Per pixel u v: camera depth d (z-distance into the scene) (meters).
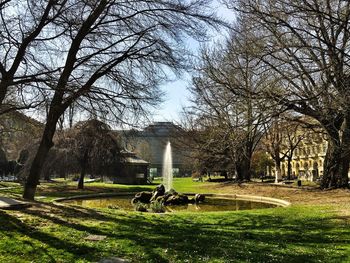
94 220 11.70
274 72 22.17
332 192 22.92
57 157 37.12
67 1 13.88
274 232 11.03
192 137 44.31
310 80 19.72
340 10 19.12
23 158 50.88
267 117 18.34
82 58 15.31
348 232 10.84
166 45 15.53
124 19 15.52
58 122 15.69
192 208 21.19
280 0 20.62
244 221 13.23
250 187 31.17
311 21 21.05
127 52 15.67
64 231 9.77
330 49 18.20
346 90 16.69
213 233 10.77
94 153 37.00
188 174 100.75
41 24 12.94
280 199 22.06
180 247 8.80
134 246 8.74
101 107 14.98
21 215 11.15
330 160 25.56
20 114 17.73
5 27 12.55
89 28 15.15
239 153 38.38
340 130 23.14
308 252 8.52
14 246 8.15
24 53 12.87
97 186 38.91
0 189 30.52
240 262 7.66
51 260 7.47
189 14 15.26
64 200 23.67
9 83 11.96
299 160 98.75
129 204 22.88
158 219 13.20
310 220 13.19
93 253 8.05
